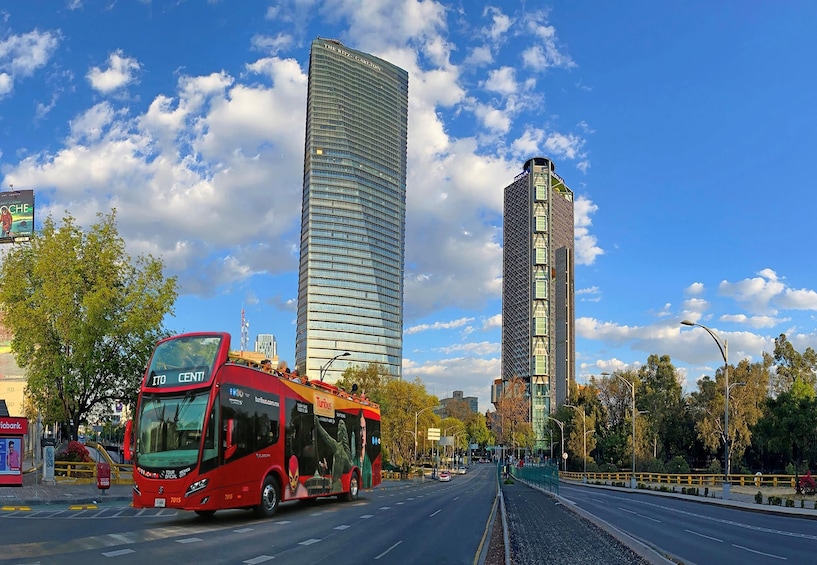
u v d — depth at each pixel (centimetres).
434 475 10000
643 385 11025
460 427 18025
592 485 7631
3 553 1345
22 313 4053
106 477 3250
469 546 1634
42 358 4081
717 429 9031
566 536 1889
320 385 2836
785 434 7419
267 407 2280
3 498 2750
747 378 9275
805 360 9875
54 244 4188
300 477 2509
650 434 10144
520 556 1449
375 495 4109
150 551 1415
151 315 4353
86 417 4522
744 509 3681
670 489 5747
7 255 4231
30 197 8344
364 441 3362
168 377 2027
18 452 3347
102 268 4275
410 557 1423
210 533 1780
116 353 4284
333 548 1535
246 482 2103
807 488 5272
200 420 1950
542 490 5366
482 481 8588
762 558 1571
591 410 11338
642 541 1798
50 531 1764
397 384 9319
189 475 1906
